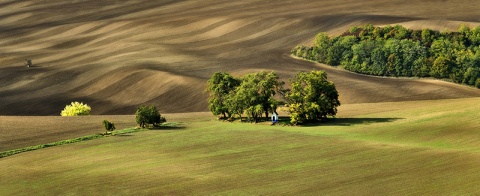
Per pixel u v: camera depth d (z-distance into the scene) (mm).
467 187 85000
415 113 164375
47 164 113500
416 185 87938
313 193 86438
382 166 101438
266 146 125062
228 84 175625
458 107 166625
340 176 95812
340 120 161625
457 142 119812
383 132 137000
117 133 148875
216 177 98062
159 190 90812
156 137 141875
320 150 118312
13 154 125375
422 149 114125
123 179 98562
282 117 171375
